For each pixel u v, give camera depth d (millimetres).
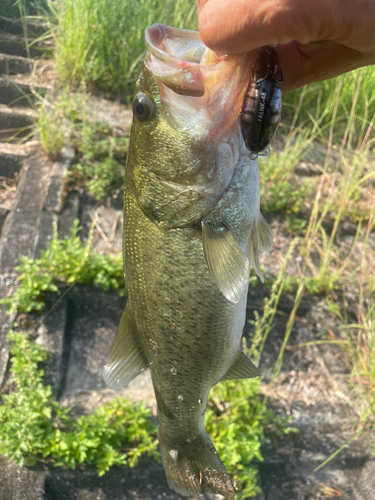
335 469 497
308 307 670
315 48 228
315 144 1021
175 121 234
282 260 742
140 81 240
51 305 566
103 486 431
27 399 446
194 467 326
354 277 742
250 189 253
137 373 304
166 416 316
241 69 208
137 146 249
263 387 558
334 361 606
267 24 157
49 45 1068
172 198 247
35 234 643
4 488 407
